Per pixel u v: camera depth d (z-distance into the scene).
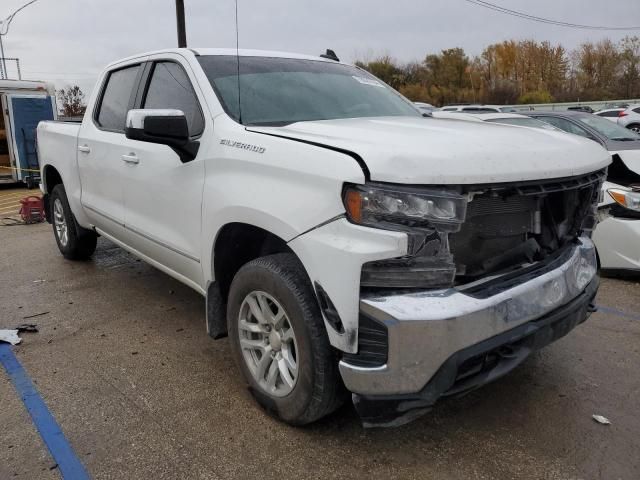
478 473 2.56
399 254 2.22
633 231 4.95
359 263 2.26
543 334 2.57
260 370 2.95
